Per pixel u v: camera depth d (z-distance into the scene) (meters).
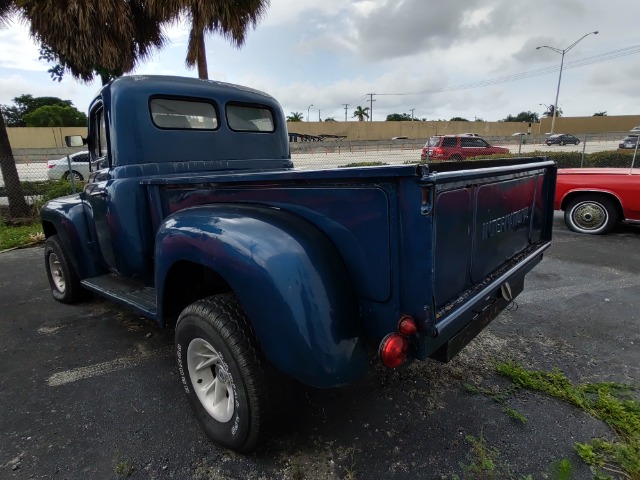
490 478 1.79
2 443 2.09
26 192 9.73
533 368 2.66
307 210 1.74
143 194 2.76
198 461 1.95
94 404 2.41
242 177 1.95
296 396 1.89
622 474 1.81
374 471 1.85
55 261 4.00
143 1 7.94
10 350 3.11
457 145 15.76
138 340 3.24
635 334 3.09
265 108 3.67
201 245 1.85
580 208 6.34
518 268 2.22
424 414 2.23
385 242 1.50
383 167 1.41
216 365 2.02
